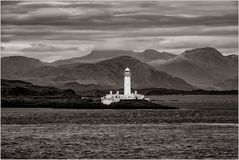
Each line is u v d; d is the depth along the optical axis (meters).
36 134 148.00
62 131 156.88
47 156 108.19
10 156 108.44
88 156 108.12
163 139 135.62
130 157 107.06
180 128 166.75
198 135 144.88
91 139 135.38
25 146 122.31
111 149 117.38
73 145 124.00
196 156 108.44
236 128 166.62
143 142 129.12
